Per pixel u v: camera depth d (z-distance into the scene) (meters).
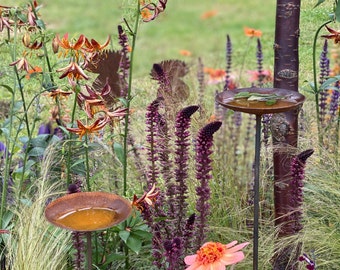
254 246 2.27
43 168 2.73
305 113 3.42
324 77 3.28
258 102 2.19
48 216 1.99
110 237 2.75
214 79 4.98
